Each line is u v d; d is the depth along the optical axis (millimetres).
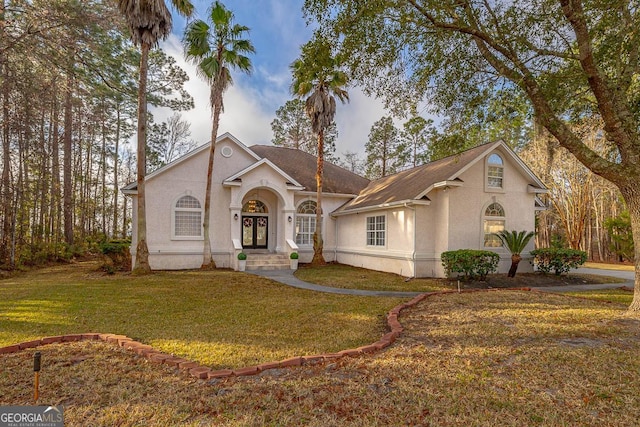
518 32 7559
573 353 4805
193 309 7910
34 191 18359
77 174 25781
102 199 30812
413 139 31625
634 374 4133
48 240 20984
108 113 26516
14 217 16062
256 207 18922
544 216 31500
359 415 3262
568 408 3387
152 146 34281
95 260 21453
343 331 6188
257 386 3842
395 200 14844
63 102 20594
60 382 3975
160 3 12602
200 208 16531
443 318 6859
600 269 19234
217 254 16656
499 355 4770
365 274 14641
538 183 14922
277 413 3291
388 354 4844
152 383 3953
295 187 17922
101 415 3270
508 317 6852
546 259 13883
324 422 3135
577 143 7434
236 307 8141
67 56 14836
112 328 6305
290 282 12273
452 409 3365
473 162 13445
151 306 8172
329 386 3848
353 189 21656
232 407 3400
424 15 7227
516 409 3371
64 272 14891
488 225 14344
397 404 3459
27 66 15312
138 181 13688
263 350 5156
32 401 3535
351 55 7926
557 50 7844
